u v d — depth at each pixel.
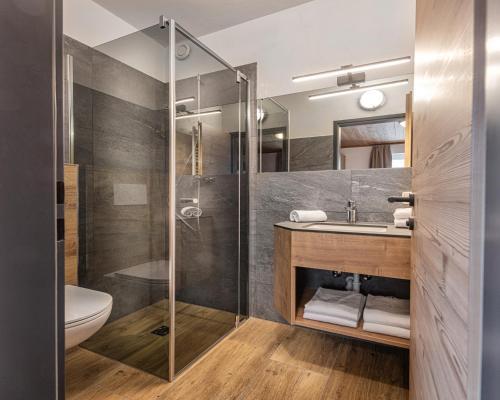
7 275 0.38
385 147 1.83
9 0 0.39
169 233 1.68
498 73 0.33
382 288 1.83
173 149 1.70
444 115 0.58
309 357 1.68
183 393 1.38
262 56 2.17
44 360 0.43
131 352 1.69
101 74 1.92
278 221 2.13
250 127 2.21
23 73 0.41
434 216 0.66
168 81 1.67
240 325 2.09
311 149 2.02
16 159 0.39
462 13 0.47
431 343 0.67
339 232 1.49
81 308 1.31
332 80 1.96
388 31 1.82
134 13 2.11
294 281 1.62
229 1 1.99
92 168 1.93
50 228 0.45
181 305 1.78
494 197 0.34
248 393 1.38
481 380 0.36
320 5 1.99
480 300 0.37
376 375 1.51
